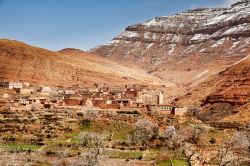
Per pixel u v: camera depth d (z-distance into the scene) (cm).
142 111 16538
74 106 16988
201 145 13675
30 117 14700
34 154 11762
